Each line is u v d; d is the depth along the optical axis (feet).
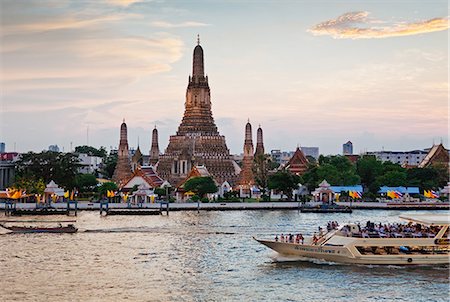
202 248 410.72
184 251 398.83
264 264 355.15
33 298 281.74
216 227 529.04
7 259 368.68
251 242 436.35
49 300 278.87
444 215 378.12
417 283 311.06
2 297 283.18
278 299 281.13
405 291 296.71
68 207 650.02
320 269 341.62
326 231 396.16
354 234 358.64
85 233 485.15
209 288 300.40
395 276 325.21
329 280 316.60
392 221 587.27
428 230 363.35
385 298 284.82
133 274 329.31
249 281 314.35
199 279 318.45
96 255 383.45
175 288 300.40
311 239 377.71
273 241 370.12
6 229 508.94
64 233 482.69
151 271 337.31
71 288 299.38
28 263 357.00
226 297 284.41
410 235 354.95
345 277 322.75
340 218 623.77
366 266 347.77
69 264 354.54
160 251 398.42
